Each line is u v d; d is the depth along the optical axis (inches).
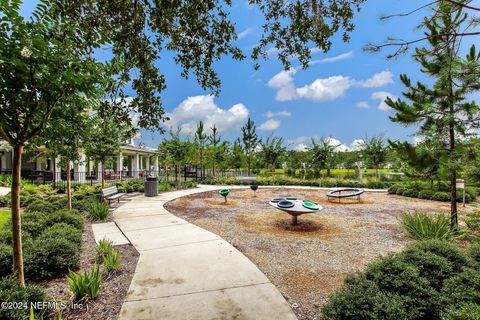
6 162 808.3
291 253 177.2
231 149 1018.1
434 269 110.9
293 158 924.0
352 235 226.4
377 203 420.8
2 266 126.0
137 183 552.7
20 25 75.1
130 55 92.6
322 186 703.7
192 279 131.9
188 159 770.2
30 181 572.1
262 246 191.5
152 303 108.5
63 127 106.3
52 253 139.1
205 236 211.3
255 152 887.7
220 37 108.7
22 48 75.8
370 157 715.4
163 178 749.3
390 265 108.3
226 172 1013.2
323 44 109.2
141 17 88.4
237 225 259.0
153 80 102.2
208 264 152.1
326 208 371.6
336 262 161.6
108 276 134.5
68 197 289.0
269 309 105.3
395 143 162.6
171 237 208.1
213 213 322.3
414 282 97.3
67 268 141.3
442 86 183.0
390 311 84.0
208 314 101.1
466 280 96.0
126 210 324.5
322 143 790.5
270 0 111.7
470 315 70.6
